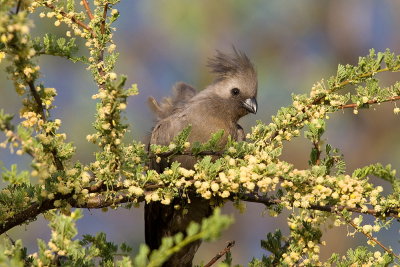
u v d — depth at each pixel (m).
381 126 23.72
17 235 18.61
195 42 22.75
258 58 23.31
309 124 8.85
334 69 23.94
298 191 7.75
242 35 23.38
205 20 22.69
